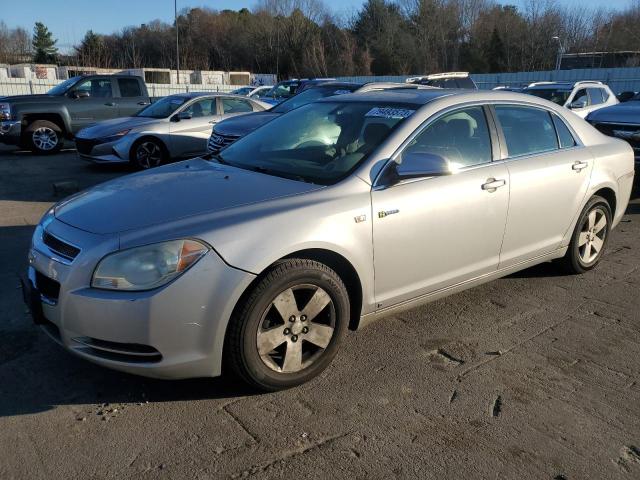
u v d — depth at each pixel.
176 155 11.01
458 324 4.11
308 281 3.11
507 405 3.12
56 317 2.94
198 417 2.96
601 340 3.90
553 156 4.49
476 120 4.08
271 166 3.82
